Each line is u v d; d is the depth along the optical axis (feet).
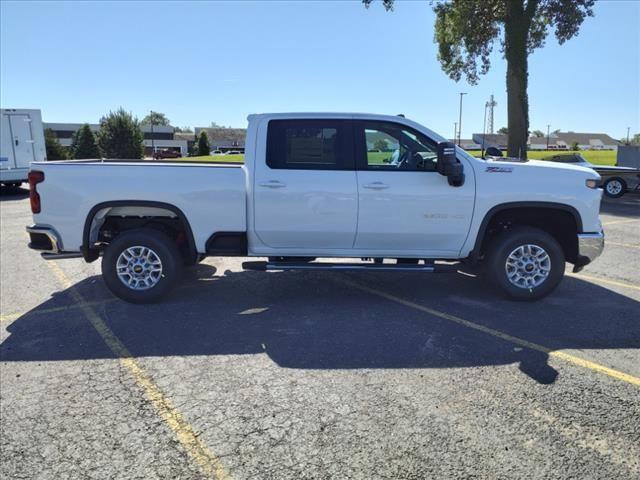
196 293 19.99
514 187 17.66
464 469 9.16
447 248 18.28
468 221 17.83
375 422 10.65
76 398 11.78
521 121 56.49
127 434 10.33
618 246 29.37
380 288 20.66
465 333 15.62
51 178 17.75
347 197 17.61
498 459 9.43
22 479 9.00
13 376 12.91
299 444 9.93
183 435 10.28
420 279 22.08
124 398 11.75
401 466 9.25
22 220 40.65
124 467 9.32
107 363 13.64
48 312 17.81
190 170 17.78
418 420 10.72
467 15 61.52
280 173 17.71
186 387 12.26
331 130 17.85
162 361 13.74
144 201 17.79
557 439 10.03
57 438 10.22
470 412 11.02
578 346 14.60
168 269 18.26
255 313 17.60
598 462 9.35
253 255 18.47
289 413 11.03
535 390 12.00
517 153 56.85
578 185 17.80
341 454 9.61
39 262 25.84
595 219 17.99
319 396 11.76
